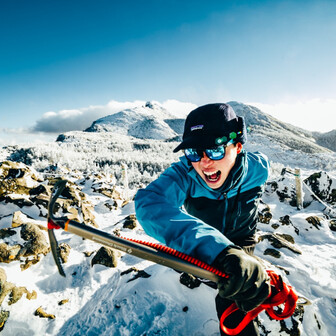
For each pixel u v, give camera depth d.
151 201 1.16
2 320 2.08
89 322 2.02
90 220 4.16
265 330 1.77
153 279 2.23
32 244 2.80
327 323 2.01
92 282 2.56
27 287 2.38
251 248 1.72
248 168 1.45
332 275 2.76
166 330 1.83
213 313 1.92
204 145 1.06
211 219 1.53
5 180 4.12
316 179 6.71
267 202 6.01
